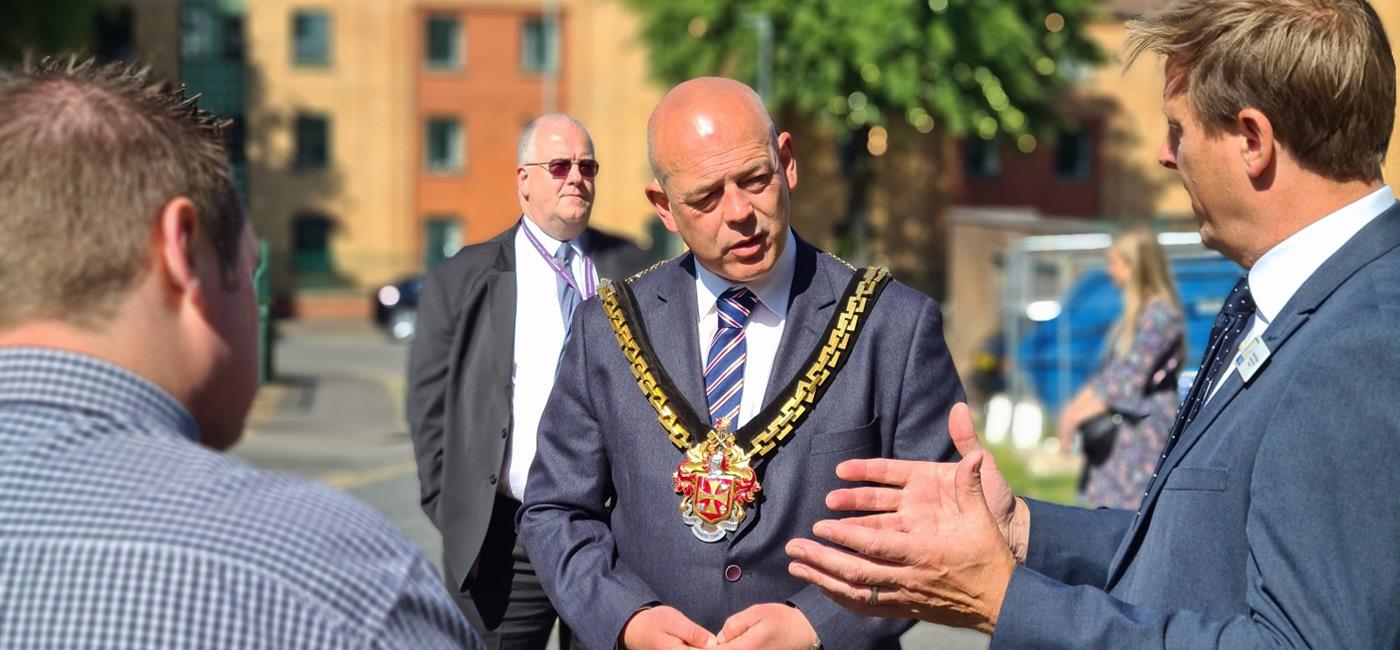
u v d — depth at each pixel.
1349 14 1.92
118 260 1.45
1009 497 2.47
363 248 38.28
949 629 6.36
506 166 38.59
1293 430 1.81
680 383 2.90
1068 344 11.42
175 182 1.49
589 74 38.12
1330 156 1.93
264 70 37.31
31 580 1.35
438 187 38.50
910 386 2.87
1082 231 12.07
